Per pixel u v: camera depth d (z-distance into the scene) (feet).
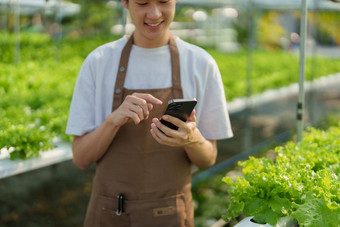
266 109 28.84
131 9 6.59
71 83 16.89
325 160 7.22
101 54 7.25
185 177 7.45
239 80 22.52
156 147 7.16
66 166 17.33
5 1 24.31
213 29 44.37
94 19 42.19
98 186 7.41
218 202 15.93
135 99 6.34
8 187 16.35
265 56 33.37
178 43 7.36
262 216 5.95
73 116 7.21
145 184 7.14
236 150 21.99
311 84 25.59
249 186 6.24
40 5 27.02
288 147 8.11
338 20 39.78
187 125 6.19
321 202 5.60
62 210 15.14
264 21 46.34
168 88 7.20
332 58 35.60
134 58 7.26
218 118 7.46
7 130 9.82
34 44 27.84
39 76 16.74
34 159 9.80
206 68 7.36
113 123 6.60
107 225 7.34
